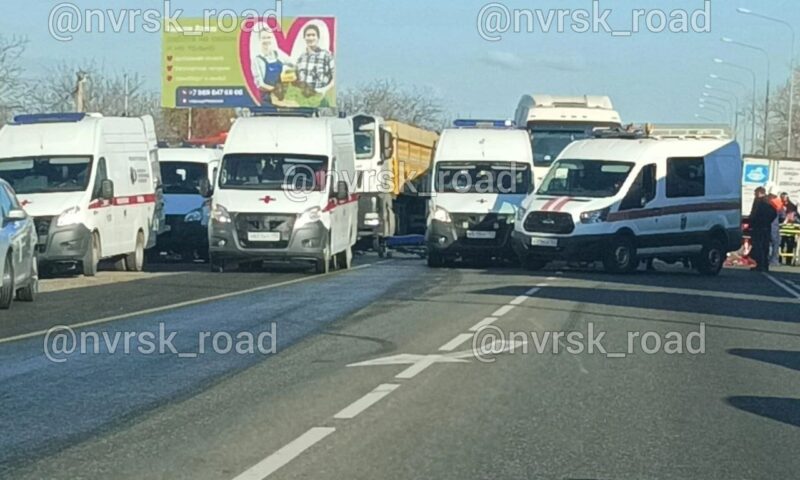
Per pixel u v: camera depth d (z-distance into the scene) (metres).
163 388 10.85
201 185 26.11
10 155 23.84
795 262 36.72
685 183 27.19
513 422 9.40
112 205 24.64
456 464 7.96
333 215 25.23
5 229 17.19
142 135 27.20
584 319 16.70
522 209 26.30
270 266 27.59
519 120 35.19
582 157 26.89
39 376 11.49
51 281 22.80
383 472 7.72
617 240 25.94
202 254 31.31
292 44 47.59
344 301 18.91
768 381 11.73
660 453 8.41
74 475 7.60
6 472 7.67
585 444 8.66
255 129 25.36
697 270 28.70
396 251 36.06
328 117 26.55
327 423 9.26
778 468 8.02
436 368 12.09
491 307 18.08
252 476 7.55
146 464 7.89
